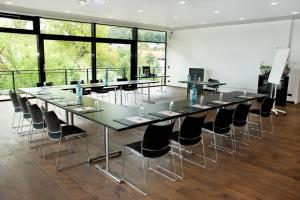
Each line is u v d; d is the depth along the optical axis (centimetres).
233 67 1045
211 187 315
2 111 708
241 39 1005
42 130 509
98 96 971
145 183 322
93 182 324
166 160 395
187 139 346
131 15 806
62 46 940
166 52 1310
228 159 404
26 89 613
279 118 680
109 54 1081
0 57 824
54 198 286
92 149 434
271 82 765
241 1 591
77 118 643
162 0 589
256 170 365
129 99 934
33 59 886
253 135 531
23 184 316
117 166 370
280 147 462
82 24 982
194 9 693
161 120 338
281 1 585
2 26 797
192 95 479
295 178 343
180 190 307
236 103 481
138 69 1194
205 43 1133
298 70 865
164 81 1308
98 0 559
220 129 402
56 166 366
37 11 754
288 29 874
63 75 962
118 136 505
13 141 473
